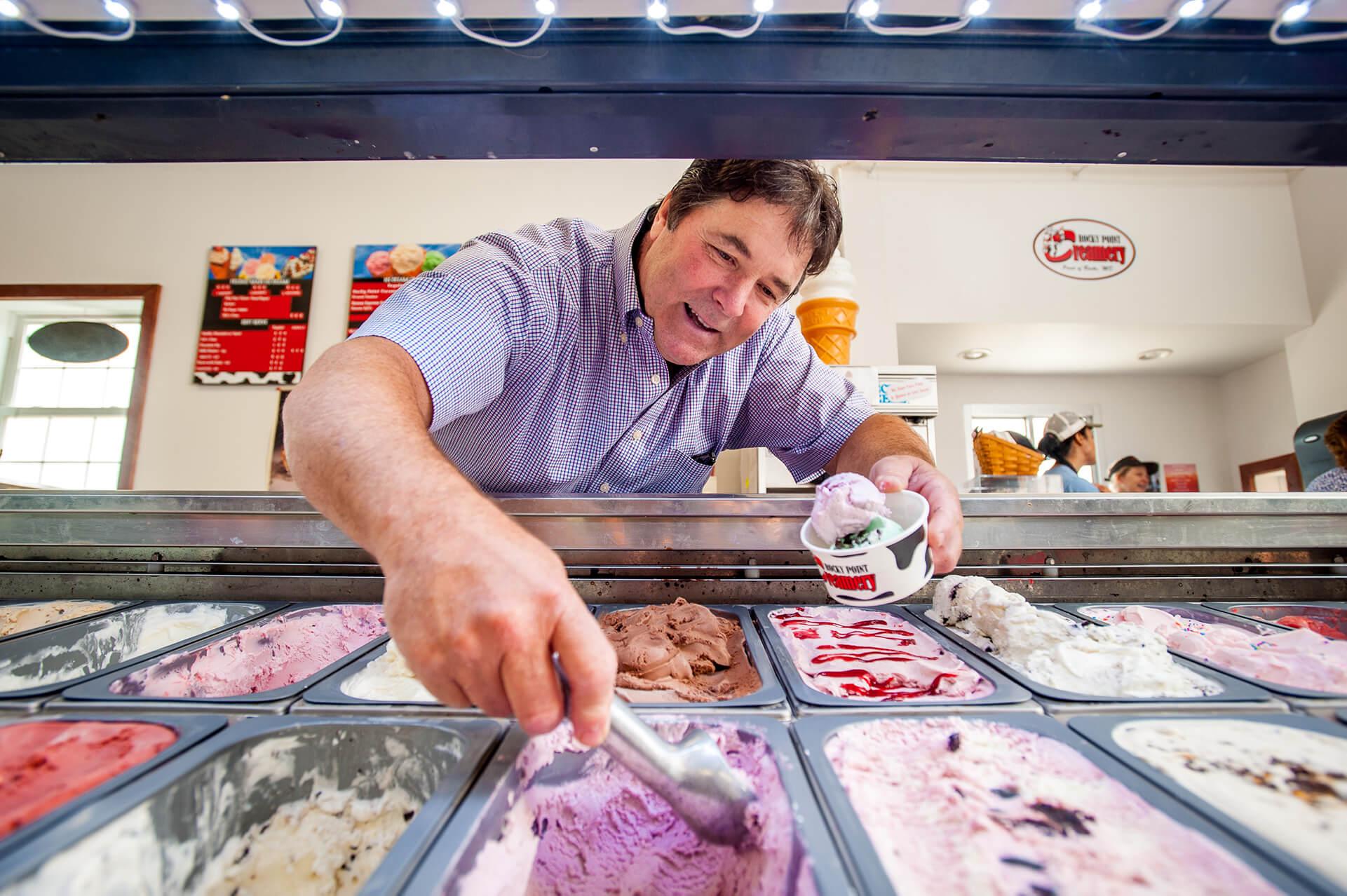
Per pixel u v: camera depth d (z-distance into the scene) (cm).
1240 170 357
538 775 54
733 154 76
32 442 342
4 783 46
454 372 76
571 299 104
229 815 51
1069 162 77
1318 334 346
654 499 96
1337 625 94
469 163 329
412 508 43
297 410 53
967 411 417
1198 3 57
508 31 62
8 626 94
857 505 68
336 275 314
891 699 67
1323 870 39
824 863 37
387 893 34
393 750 56
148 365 303
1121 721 59
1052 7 59
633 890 52
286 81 64
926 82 64
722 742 58
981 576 103
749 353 122
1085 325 339
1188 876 40
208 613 99
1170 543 98
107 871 41
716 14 60
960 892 40
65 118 68
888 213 343
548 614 40
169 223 319
